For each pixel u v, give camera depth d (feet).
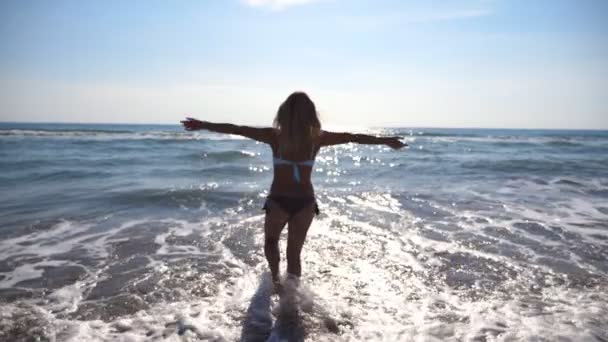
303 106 10.23
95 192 26.30
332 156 60.03
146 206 22.67
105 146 62.08
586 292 11.45
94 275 12.44
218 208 22.52
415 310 10.18
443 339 8.69
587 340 8.62
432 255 14.67
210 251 14.90
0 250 14.80
